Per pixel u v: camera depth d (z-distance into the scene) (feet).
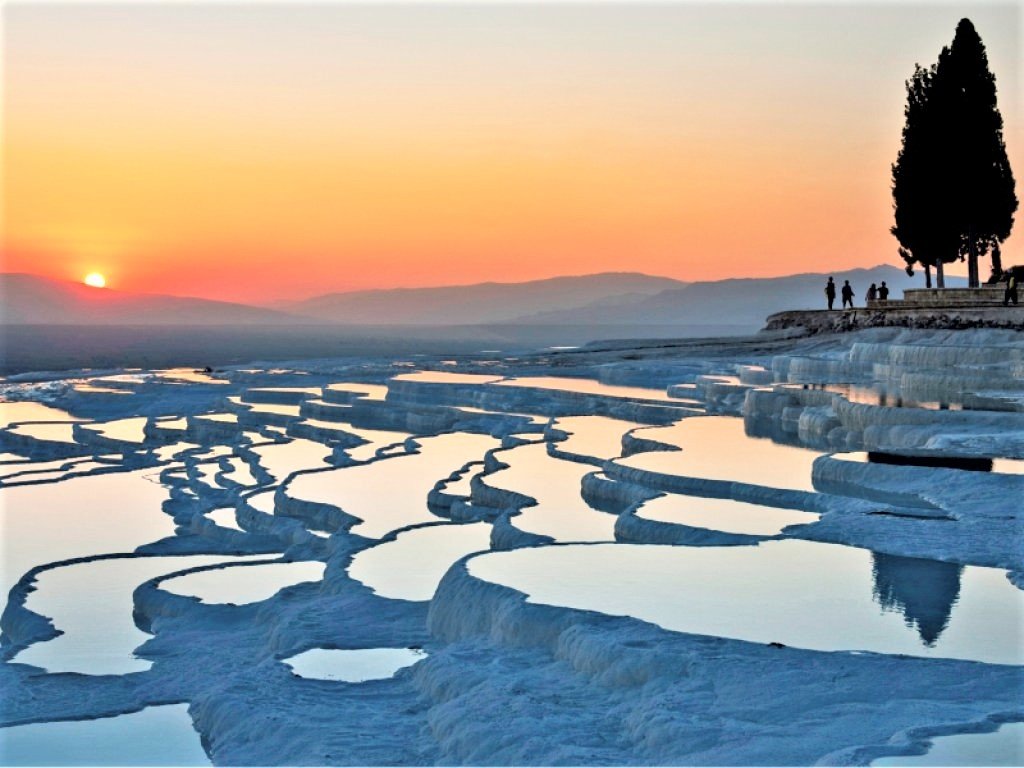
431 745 40.78
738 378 166.40
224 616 67.10
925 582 52.90
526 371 217.77
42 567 82.17
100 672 58.44
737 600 50.11
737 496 78.48
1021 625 46.55
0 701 52.95
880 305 197.98
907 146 201.67
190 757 45.14
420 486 102.58
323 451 133.49
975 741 34.01
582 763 35.91
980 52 187.21
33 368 402.31
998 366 127.24
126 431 168.76
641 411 140.87
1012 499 70.33
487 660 46.62
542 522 76.07
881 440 97.25
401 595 62.28
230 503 102.83
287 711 45.44
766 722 36.83
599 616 47.42
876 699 38.32
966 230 193.06
